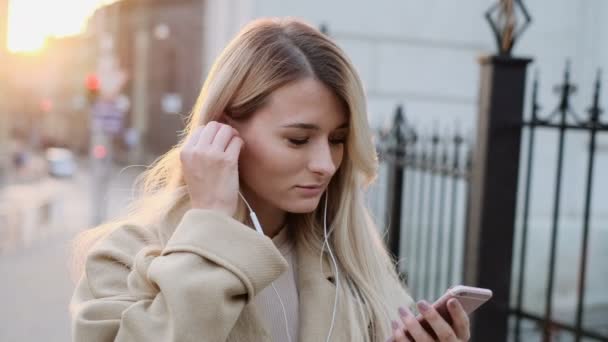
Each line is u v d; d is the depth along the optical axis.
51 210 15.12
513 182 2.49
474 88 5.94
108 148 15.13
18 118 62.00
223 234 1.21
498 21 2.54
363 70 5.75
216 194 1.25
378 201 4.95
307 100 1.26
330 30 5.67
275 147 1.27
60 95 67.06
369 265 1.50
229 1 6.07
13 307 6.66
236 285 1.18
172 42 40.75
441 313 1.20
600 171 5.47
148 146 42.62
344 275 1.49
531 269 4.72
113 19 44.84
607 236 4.93
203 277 1.16
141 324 1.15
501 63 2.47
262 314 1.37
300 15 5.64
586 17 5.54
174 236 1.22
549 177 5.45
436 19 5.88
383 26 5.77
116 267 1.33
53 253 10.41
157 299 1.18
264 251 1.21
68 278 8.37
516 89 2.48
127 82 44.91
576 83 5.54
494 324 2.49
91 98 15.03
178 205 1.41
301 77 1.26
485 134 2.49
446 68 5.90
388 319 1.46
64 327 5.98
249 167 1.30
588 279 4.79
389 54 5.79
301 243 1.50
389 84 5.79
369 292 1.47
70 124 65.31
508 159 2.48
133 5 43.81
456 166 3.34
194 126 1.40
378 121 5.69
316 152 1.28
